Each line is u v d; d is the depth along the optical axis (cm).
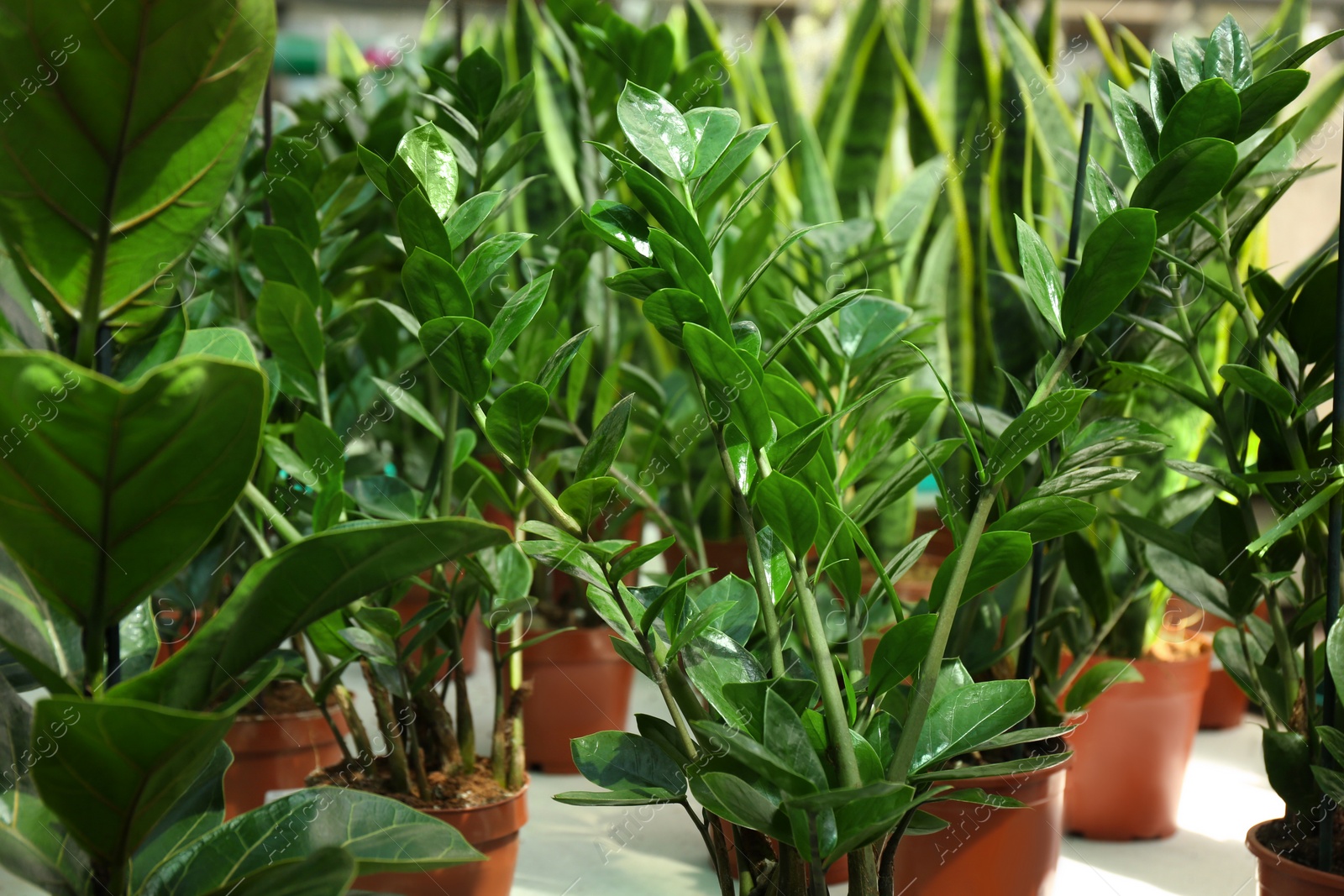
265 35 38
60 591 39
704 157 43
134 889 46
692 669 45
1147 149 49
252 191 85
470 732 74
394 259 100
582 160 109
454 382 43
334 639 66
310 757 88
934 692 48
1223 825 90
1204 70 50
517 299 45
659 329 43
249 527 67
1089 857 83
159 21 36
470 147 82
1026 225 47
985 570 44
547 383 43
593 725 100
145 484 36
